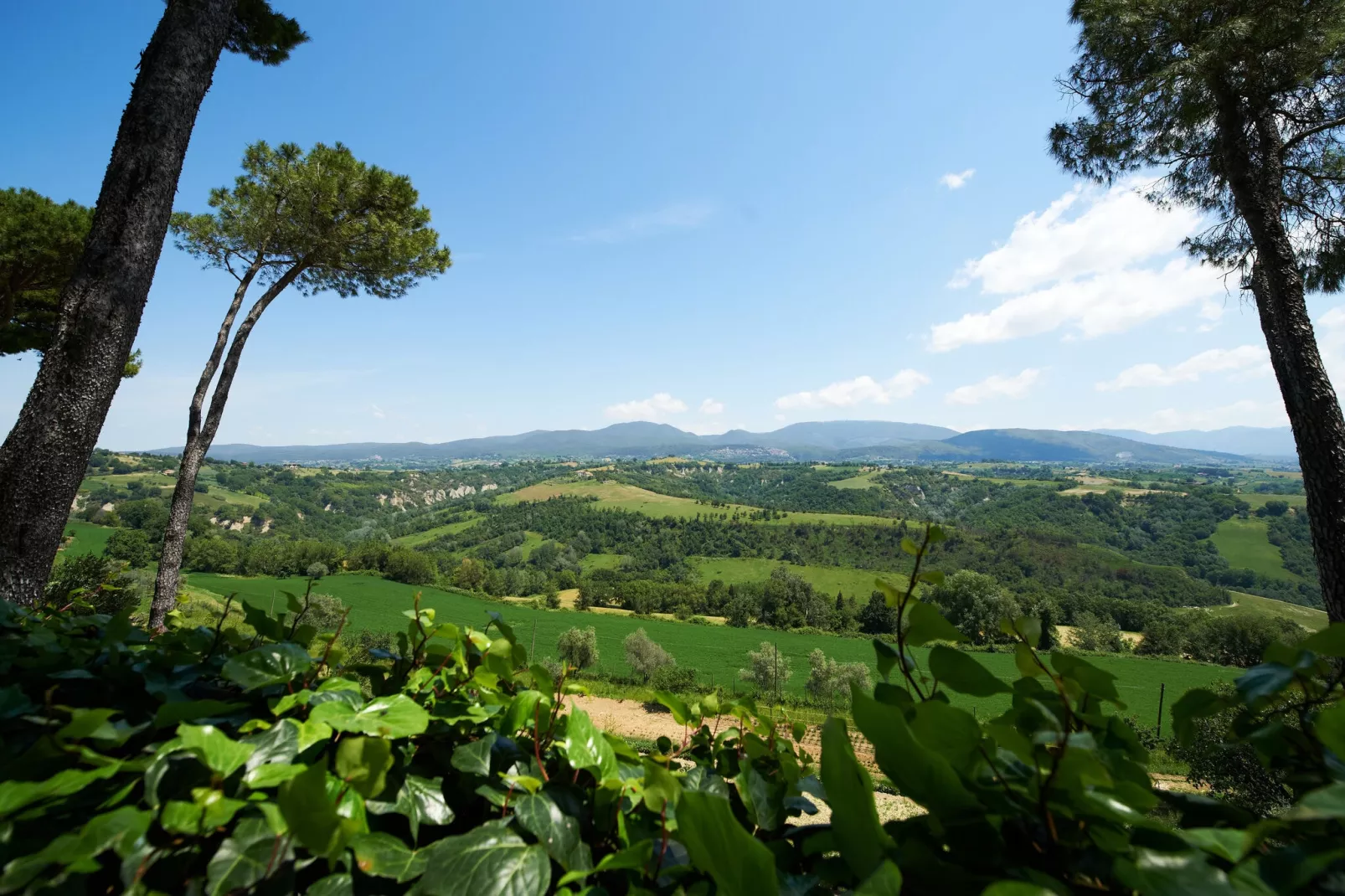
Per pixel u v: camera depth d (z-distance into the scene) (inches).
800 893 30.4
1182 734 35.6
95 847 25.9
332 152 361.7
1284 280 201.0
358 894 31.0
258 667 40.6
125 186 153.1
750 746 48.4
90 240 151.2
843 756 25.6
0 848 27.4
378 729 34.0
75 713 31.1
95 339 147.5
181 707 33.4
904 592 34.0
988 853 25.5
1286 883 20.8
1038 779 26.9
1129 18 206.8
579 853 34.2
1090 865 25.2
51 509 140.9
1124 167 264.5
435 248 415.5
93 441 149.0
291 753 33.3
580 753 38.3
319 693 38.7
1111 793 25.6
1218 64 193.8
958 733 27.5
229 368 342.0
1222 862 24.8
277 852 27.8
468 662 50.7
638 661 1642.5
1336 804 20.8
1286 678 31.0
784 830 40.0
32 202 392.8
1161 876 22.6
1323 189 260.2
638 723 996.6
